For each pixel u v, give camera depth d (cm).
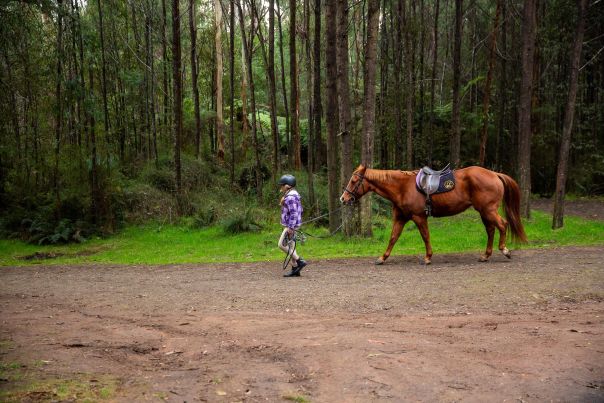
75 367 413
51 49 1848
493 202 959
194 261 1227
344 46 1402
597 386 368
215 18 2462
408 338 493
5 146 1853
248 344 489
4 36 1630
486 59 3072
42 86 1833
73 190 1831
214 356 453
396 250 1233
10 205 1897
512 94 2833
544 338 480
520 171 1684
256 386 377
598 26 2680
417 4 2666
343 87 1406
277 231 1686
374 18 1339
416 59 2792
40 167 1841
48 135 1888
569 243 1222
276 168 2261
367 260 1088
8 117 1848
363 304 672
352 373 397
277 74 3331
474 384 374
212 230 1756
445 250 1211
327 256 1188
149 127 2367
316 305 676
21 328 567
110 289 858
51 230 1719
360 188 1009
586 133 2862
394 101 2459
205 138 2641
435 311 624
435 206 971
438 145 2852
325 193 1984
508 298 671
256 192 2180
